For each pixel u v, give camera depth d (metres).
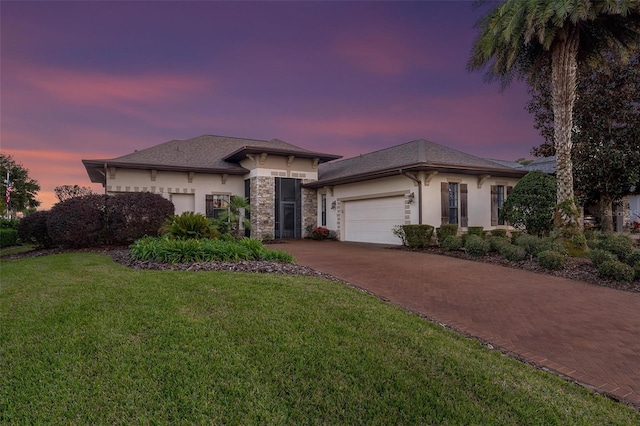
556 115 10.98
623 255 9.38
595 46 11.38
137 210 12.64
